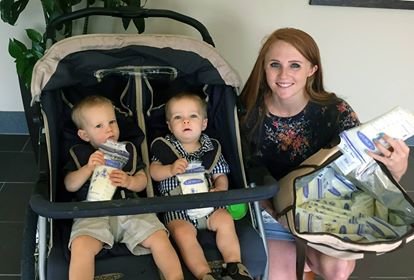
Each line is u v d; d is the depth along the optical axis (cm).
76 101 163
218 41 268
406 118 137
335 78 283
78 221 135
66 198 146
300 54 148
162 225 138
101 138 149
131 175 146
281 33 151
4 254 195
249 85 164
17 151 267
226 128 160
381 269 200
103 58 156
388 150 134
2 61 267
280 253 162
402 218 140
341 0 258
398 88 288
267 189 115
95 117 149
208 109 165
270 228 163
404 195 137
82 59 154
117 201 108
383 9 265
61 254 129
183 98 155
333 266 152
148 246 134
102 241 132
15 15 221
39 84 147
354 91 288
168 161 152
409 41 275
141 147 157
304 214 143
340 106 157
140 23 234
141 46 159
